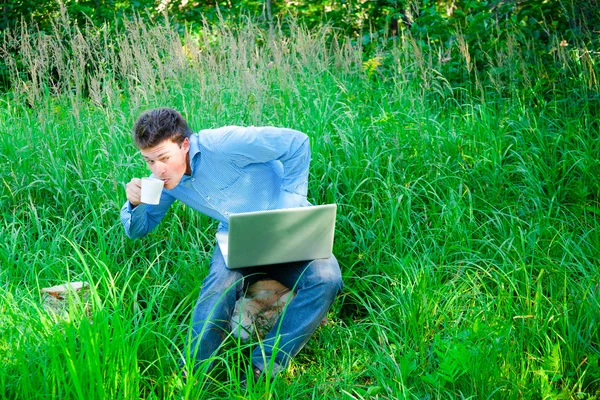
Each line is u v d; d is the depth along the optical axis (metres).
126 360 2.95
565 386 3.21
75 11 8.29
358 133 5.20
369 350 3.69
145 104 5.80
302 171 3.48
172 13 8.93
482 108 5.73
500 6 7.23
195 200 3.55
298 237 3.32
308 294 3.39
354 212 4.62
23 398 2.89
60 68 6.10
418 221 4.48
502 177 4.88
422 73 5.95
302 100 5.73
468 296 3.85
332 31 7.88
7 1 8.48
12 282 3.90
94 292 3.18
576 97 5.89
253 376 3.22
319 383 3.37
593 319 3.47
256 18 8.59
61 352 3.09
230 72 5.79
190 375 2.96
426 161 4.98
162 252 4.23
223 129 3.43
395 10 7.91
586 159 4.96
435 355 3.49
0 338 3.24
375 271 4.22
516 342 3.37
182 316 3.95
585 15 6.84
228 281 3.38
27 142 5.34
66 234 4.58
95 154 5.37
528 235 4.24
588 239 4.23
